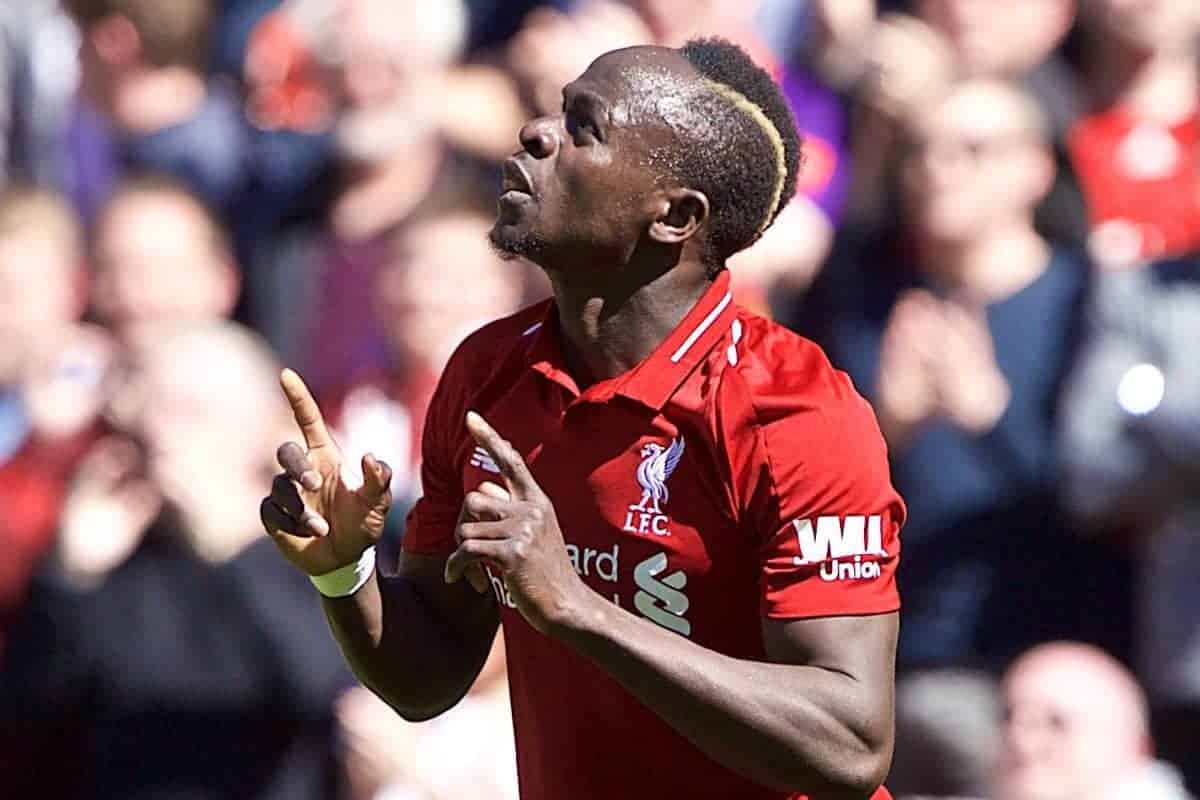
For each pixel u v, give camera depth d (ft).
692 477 41.57
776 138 42.68
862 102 81.46
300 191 87.51
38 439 78.69
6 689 71.15
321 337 83.71
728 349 42.11
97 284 81.61
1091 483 73.72
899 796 72.38
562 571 38.86
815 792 40.50
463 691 46.65
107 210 82.28
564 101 42.45
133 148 93.25
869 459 41.63
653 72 41.88
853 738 40.27
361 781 69.05
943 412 76.07
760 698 39.60
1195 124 82.58
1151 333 74.02
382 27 87.20
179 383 70.64
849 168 82.84
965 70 81.87
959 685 73.15
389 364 81.20
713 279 42.75
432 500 45.73
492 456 38.96
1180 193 80.79
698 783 43.47
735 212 42.37
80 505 71.10
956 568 75.05
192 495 70.13
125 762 69.41
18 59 96.78
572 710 43.62
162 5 93.61
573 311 42.45
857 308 79.25
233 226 88.99
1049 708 68.69
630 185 41.50
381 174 85.71
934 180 77.00
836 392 41.86
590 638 38.83
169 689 69.26
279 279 86.07
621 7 88.02
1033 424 75.25
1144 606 73.97
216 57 96.22
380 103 87.30
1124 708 68.80
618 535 42.01
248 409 71.15
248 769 69.21
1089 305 75.51
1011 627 74.69
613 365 42.57
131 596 69.92
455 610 45.96
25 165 95.66
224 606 69.56
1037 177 77.41
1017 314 76.18
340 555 42.86
